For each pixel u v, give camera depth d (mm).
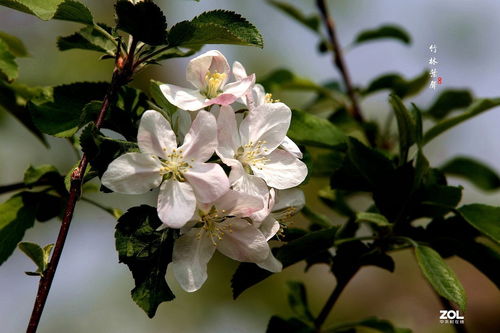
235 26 954
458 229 1013
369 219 991
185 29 946
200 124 929
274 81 1189
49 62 1458
